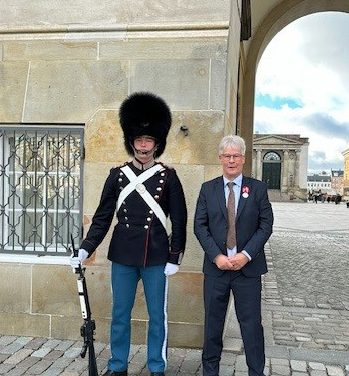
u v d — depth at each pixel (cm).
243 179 335
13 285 442
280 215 2436
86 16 429
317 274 759
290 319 521
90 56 427
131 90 421
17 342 428
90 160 428
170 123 357
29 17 437
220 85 408
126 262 340
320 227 1678
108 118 425
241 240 326
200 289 414
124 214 344
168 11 417
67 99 430
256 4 925
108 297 429
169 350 414
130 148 354
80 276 328
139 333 425
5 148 450
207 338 338
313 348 432
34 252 447
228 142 329
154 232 341
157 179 342
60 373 366
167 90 416
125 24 421
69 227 447
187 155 412
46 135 446
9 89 438
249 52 1041
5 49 438
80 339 435
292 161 5156
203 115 411
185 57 413
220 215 329
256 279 330
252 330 329
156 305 345
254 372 329
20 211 456
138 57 420
